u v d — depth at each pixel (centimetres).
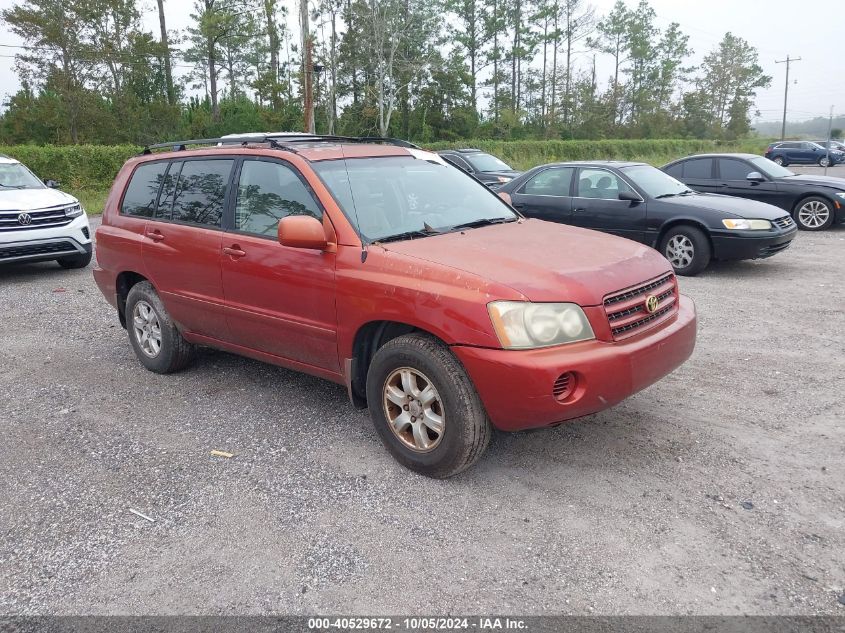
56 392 527
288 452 412
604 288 347
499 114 7031
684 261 907
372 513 342
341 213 399
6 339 679
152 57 4847
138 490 373
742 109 8794
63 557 316
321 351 418
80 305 819
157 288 526
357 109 5612
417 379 371
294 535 325
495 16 6925
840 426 424
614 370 336
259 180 449
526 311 327
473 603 274
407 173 461
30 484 384
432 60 5769
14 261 948
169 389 527
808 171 3531
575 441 413
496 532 322
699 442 407
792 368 532
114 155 2502
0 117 4341
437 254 367
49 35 3978
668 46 8506
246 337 470
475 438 350
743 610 265
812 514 328
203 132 4822
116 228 560
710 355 570
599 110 7288
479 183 507
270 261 427
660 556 300
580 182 996
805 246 1125
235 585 291
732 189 1291
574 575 289
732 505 338
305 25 3080
